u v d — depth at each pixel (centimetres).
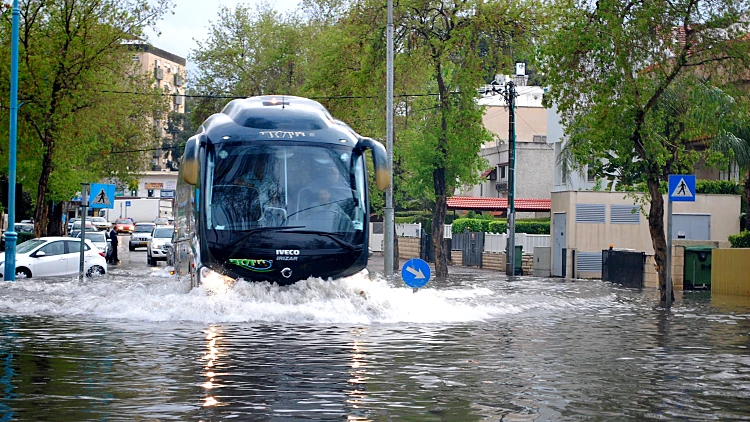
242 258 1658
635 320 1770
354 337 1349
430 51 3766
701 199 4062
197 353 1147
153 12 3972
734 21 2491
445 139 3875
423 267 1970
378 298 1706
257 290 1659
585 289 2928
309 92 4166
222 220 1670
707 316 1894
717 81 2559
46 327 1451
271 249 1664
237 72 6188
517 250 4341
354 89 3881
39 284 2641
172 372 994
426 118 4112
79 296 2092
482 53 3816
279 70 6078
